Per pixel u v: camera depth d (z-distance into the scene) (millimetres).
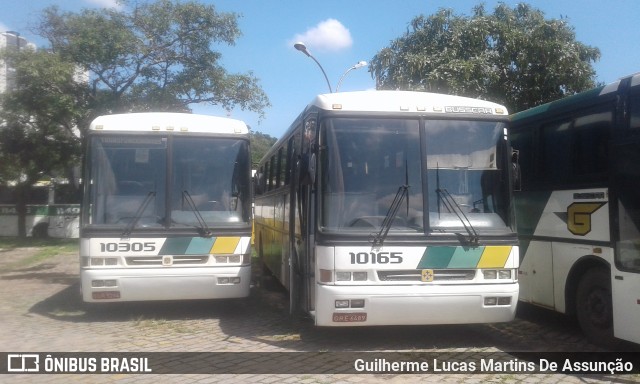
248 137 9812
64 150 25172
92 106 24219
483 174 7570
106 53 23188
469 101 7855
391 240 7109
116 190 9141
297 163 8805
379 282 7074
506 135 7738
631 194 6699
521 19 16766
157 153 9359
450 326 8758
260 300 11297
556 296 8117
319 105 7676
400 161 7418
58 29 23578
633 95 6895
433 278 7156
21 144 24875
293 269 8938
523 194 8930
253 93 25469
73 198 30469
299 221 8727
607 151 7246
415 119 7566
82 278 8859
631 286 6609
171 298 9047
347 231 7098
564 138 8086
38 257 20234
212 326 9016
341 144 7391
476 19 16062
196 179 9422
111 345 7848
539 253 8492
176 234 9062
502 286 7262
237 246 9305
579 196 7672
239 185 9586
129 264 8922
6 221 29578
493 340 7988
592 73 15602
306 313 8383
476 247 7262
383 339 8023
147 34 24078
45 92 23391
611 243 6969
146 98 24438
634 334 6559
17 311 10422
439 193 7379
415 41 16734
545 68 15602
